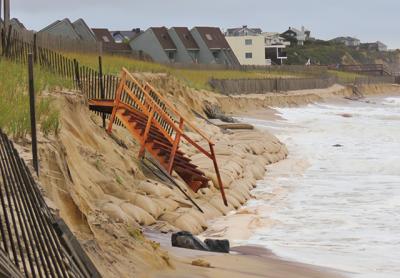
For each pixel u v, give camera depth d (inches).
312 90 4291.3
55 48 1908.2
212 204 1136.2
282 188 1397.6
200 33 4611.2
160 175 1133.1
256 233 1009.5
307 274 783.7
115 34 5821.9
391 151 1973.4
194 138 1598.2
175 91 2234.3
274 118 2824.8
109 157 1029.2
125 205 893.2
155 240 839.1
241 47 5866.1
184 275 677.9
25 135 707.4
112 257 625.0
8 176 479.5
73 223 633.6
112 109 1196.5
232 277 713.0
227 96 2938.0
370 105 4148.6
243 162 1507.1
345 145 2113.7
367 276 797.9
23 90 880.9
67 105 1009.5
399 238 992.2
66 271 445.1
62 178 671.8
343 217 1123.9
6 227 439.2
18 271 378.0
